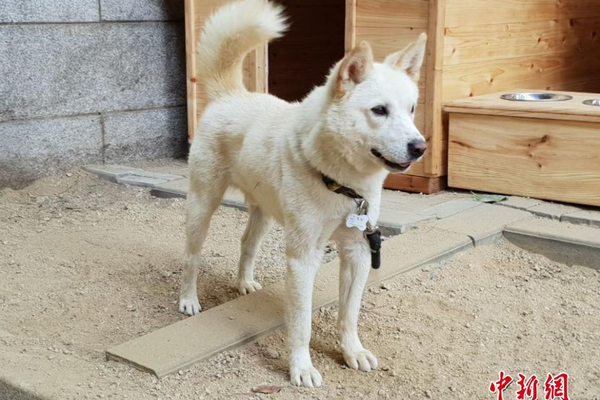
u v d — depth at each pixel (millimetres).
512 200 2348
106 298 1850
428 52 2396
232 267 2047
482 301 1780
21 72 2691
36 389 1389
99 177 2818
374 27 2494
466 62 2527
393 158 1327
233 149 1646
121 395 1369
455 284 1857
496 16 2623
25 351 1565
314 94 1450
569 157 2248
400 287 1820
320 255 1458
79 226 2371
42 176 2793
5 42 2635
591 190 2221
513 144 2354
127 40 2971
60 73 2795
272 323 1625
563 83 3080
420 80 2439
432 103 2422
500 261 1999
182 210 2520
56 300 1834
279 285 1829
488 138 2400
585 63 3205
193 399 1370
